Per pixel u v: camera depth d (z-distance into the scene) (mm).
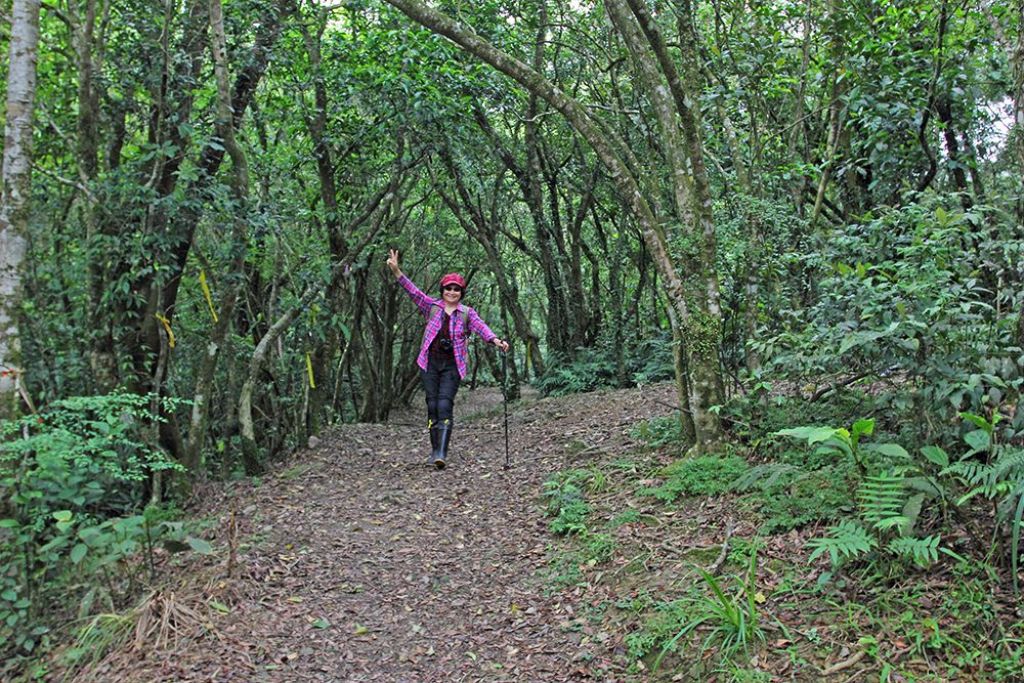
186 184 6395
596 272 14852
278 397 8609
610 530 4695
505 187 14641
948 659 2924
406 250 14570
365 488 6617
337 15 9578
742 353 6152
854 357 4398
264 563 4859
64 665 4027
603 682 3371
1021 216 4312
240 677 3648
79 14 7051
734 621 3320
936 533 3559
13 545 4441
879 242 5016
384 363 15211
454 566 4859
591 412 8969
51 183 7402
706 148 8367
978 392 3678
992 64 8203
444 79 9078
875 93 7605
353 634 4094
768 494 4352
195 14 6801
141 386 6707
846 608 3312
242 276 6805
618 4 5570
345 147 10023
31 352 7027
